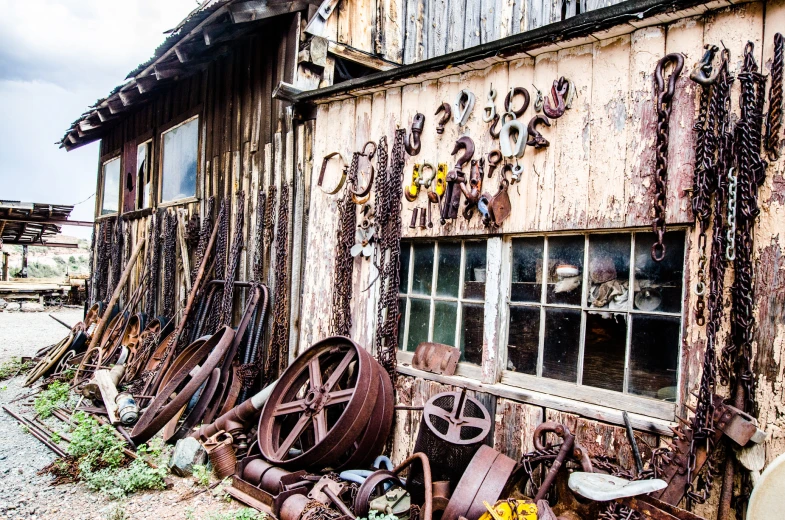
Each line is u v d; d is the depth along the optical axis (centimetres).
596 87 290
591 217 289
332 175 447
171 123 754
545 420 300
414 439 365
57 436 440
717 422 234
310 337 457
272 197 529
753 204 232
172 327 686
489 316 339
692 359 251
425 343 375
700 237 249
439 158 369
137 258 831
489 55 330
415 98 388
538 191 313
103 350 680
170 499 337
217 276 607
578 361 302
